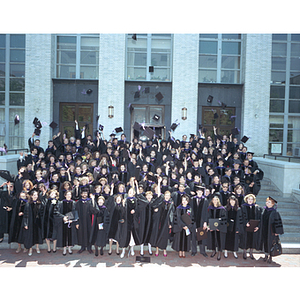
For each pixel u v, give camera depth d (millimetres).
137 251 7125
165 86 13711
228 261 6570
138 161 9438
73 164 8547
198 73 14078
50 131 13375
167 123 13719
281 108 14047
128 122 13617
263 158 11984
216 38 14062
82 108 13781
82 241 6648
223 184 7383
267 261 6574
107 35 13188
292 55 14008
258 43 13477
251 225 6445
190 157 9773
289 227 7879
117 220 6617
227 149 11406
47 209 6695
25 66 13203
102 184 7344
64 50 13844
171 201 6844
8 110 13664
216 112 13992
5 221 6961
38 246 6824
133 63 13953
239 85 13836
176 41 13391
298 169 9570
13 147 13711
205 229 6562
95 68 13883
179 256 6773
